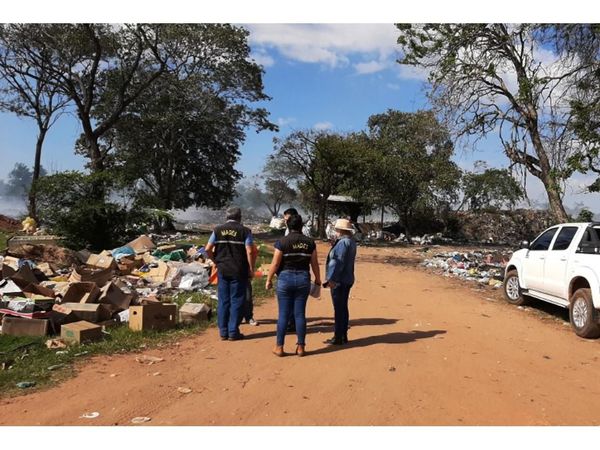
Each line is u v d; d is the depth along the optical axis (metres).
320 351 7.27
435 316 10.09
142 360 6.70
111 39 31.58
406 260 22.72
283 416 5.00
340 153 33.56
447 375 6.35
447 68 18.02
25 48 29.83
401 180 35.25
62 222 19.34
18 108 38.69
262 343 7.69
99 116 39.91
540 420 5.07
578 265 9.25
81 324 7.64
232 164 51.34
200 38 34.47
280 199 68.81
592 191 15.89
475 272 17.67
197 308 8.97
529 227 40.34
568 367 6.98
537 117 17.48
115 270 13.38
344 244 7.48
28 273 10.40
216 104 41.62
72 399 5.30
